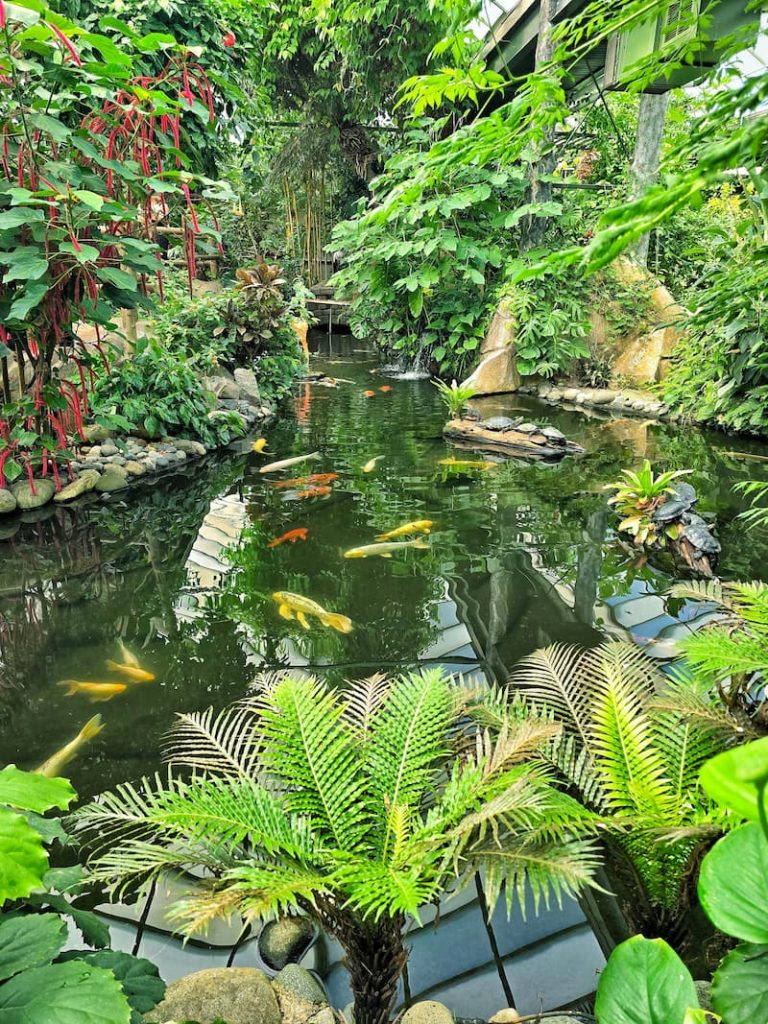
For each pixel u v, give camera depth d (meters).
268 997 1.45
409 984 1.52
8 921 0.94
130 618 3.21
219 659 2.82
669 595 3.33
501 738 1.55
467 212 9.27
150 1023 1.03
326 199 16.03
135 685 2.64
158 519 4.53
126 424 5.31
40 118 3.11
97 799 2.02
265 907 1.15
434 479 5.33
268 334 8.02
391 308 9.97
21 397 4.30
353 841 1.43
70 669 2.77
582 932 1.62
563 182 9.68
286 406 8.22
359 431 6.98
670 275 9.73
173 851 1.41
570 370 8.95
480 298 9.44
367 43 11.10
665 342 8.36
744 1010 0.78
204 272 10.03
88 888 1.75
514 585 3.49
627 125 10.52
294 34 12.49
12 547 4.11
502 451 6.16
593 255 0.57
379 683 1.95
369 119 13.14
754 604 1.87
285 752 1.67
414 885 1.23
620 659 1.92
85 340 6.32
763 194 0.65
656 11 1.08
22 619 3.22
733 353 5.78
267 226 15.39
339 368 11.26
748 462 5.55
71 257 3.51
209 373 7.39
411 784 1.53
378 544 4.04
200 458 5.94
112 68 3.06
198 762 1.64
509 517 4.48
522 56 8.47
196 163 6.67
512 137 1.25
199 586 3.54
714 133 0.69
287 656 2.84
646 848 1.43
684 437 6.46
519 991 1.49
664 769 1.54
